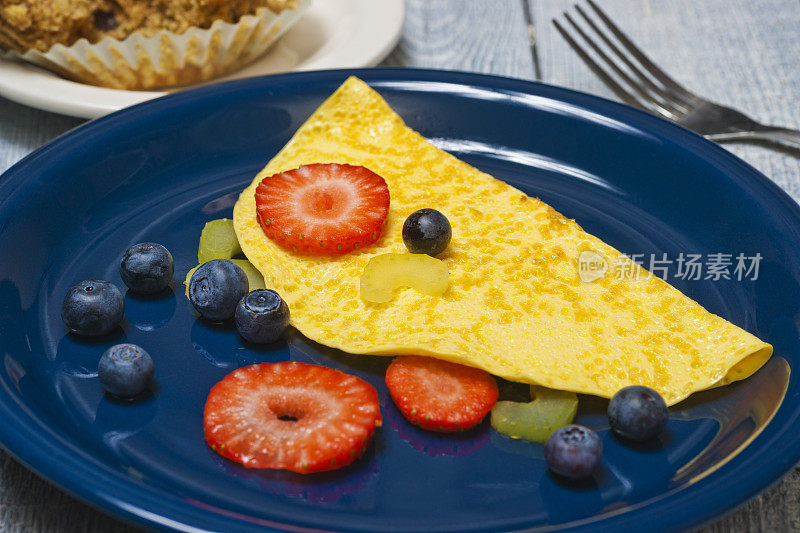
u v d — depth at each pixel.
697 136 0.62
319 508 0.48
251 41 0.71
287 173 0.59
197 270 0.55
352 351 0.53
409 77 0.66
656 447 0.50
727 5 0.83
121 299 0.54
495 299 0.55
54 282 0.57
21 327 0.54
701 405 0.52
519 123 0.65
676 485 0.49
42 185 0.58
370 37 0.70
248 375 0.51
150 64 0.69
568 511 0.48
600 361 0.52
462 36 0.78
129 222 0.60
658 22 0.81
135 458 0.50
